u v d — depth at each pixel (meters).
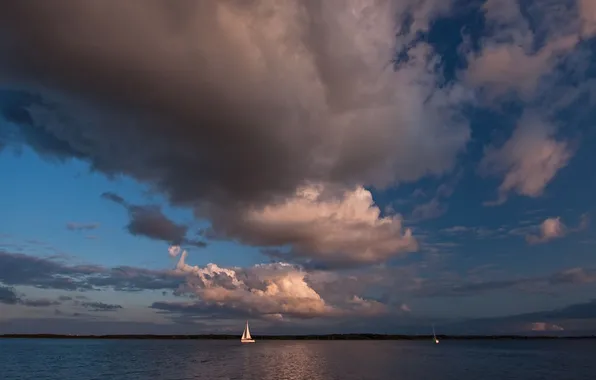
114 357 134.25
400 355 148.12
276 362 110.56
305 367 94.62
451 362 110.44
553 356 140.50
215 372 83.25
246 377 74.44
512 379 71.62
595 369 89.44
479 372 83.44
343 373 81.06
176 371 85.50
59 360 119.88
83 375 79.31
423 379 71.44
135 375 78.38
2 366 99.94
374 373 81.31
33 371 87.44
